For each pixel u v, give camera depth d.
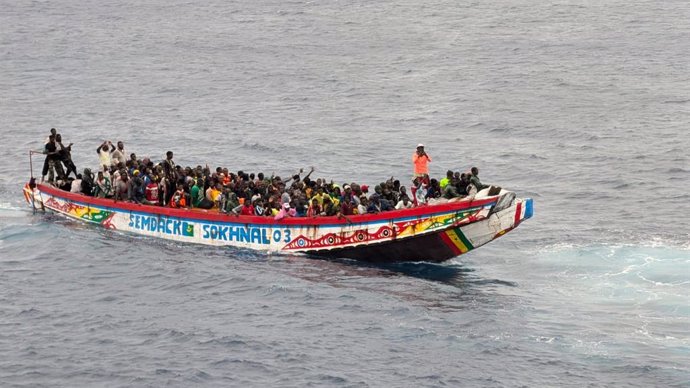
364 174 125.94
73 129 154.50
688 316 74.69
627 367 66.00
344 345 70.19
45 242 93.88
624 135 145.75
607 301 78.31
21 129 154.50
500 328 72.88
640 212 105.06
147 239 95.12
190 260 88.44
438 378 65.06
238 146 141.75
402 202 87.44
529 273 85.62
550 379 64.69
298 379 65.25
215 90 192.25
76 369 66.88
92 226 99.62
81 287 82.19
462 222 82.81
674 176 121.06
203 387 64.38
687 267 85.56
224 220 91.56
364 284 82.25
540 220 102.88
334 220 87.44
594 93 179.50
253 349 69.62
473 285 82.62
